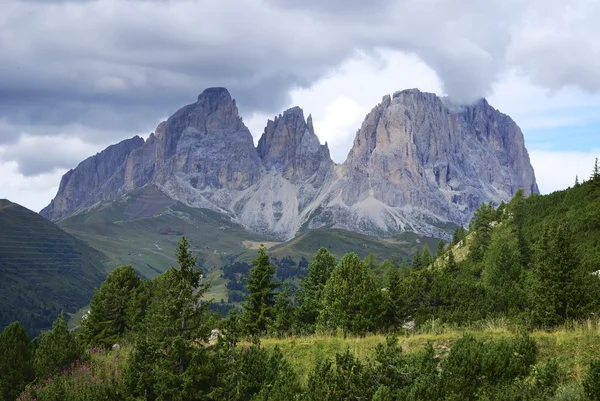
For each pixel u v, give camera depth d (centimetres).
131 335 4775
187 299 3422
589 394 2219
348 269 5228
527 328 3509
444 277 5897
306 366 3559
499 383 2567
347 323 4597
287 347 3856
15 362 3828
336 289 5056
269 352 3716
